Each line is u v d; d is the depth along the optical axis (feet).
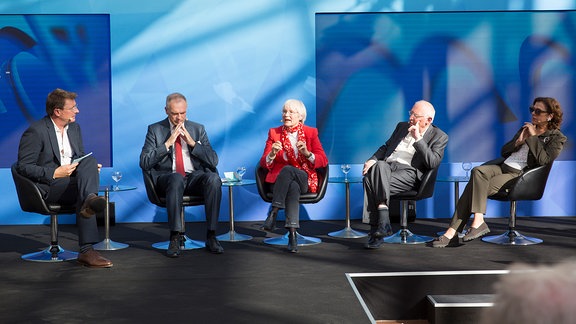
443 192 20.51
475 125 20.48
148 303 11.00
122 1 19.67
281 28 19.95
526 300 1.55
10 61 19.77
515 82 20.40
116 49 19.71
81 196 13.89
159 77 19.84
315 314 10.27
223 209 20.25
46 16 19.75
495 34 20.33
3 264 14.30
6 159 19.93
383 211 15.52
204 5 19.80
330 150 20.44
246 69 19.98
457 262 13.93
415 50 20.29
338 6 19.92
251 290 11.85
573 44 20.35
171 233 15.06
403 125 17.21
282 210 20.39
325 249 15.74
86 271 13.53
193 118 19.98
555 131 15.85
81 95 19.97
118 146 19.86
